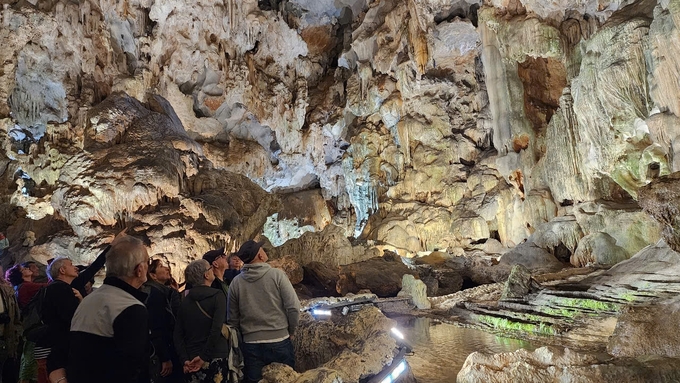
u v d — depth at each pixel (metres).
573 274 8.00
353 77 16.44
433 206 14.32
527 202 11.82
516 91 12.51
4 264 8.02
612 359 3.29
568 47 11.05
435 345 5.39
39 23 11.35
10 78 11.41
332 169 18.12
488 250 12.95
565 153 10.66
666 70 7.13
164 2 13.88
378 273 9.73
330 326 4.33
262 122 16.91
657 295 5.41
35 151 10.51
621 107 8.41
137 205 8.25
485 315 6.86
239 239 9.08
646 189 3.80
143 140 9.05
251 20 15.75
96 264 3.33
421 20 14.47
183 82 15.55
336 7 17.91
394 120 15.42
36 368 3.32
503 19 11.81
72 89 12.14
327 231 11.77
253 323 3.25
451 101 15.51
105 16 13.12
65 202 8.22
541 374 3.23
